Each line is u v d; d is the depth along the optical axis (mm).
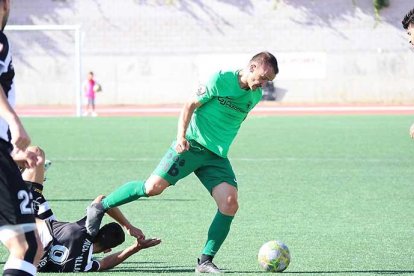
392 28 105750
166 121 76125
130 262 18281
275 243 17219
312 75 107000
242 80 16953
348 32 106438
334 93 107000
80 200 29000
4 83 11742
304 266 17875
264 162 42438
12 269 11242
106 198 16906
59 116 84750
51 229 16812
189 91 108375
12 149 11773
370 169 39125
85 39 108312
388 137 57250
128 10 107812
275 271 17078
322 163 41844
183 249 20031
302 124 71312
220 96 17016
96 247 17109
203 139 17188
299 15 106562
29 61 108125
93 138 57281
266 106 102000
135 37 108125
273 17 107000
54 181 34562
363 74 106562
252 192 31281
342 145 51688
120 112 92625
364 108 96688
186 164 17203
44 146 51281
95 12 107812
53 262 16609
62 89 108188
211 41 107688
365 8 105750
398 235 22141
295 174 37250
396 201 28859
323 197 29891
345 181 34656
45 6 107562
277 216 25484
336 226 23625
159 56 108188
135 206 27562
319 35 106688
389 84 106500
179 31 107875
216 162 17359
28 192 11547
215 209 26906
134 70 108312
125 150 48719
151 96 108625
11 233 11406
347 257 19000
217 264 18141
